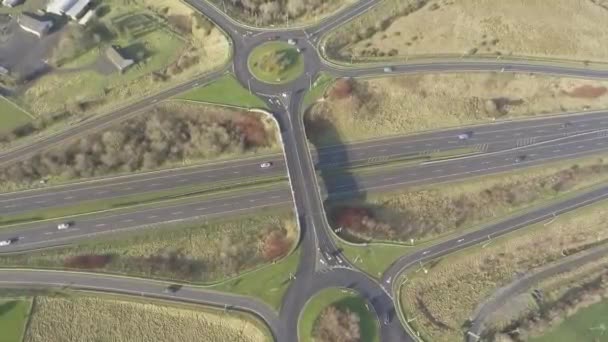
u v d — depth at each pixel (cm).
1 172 14350
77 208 14100
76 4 17462
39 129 15188
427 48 16812
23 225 13775
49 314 12300
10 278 12862
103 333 12181
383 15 17300
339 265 12950
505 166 15238
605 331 12681
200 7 17188
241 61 16075
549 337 12581
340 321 11775
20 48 16750
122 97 15750
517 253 13888
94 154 14625
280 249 13262
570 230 14350
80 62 16462
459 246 13675
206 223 13925
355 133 15662
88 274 12938
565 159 15400
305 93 15512
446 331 12294
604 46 17150
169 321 12344
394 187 14775
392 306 12438
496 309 12850
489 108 16038
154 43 16925
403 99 16088
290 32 16700
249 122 15138
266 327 11944
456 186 14862
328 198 14450
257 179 14688
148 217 14000
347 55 16500
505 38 17025
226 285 12681
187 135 15012
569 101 16525
